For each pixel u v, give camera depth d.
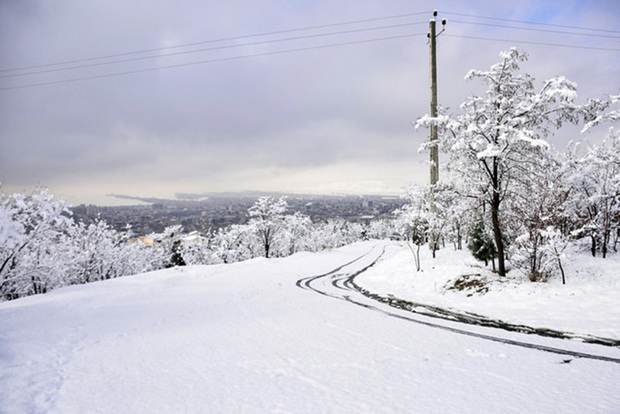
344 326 9.22
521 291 11.94
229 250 51.81
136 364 6.57
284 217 54.59
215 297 14.41
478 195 14.31
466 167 14.77
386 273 19.34
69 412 4.69
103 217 30.64
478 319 9.87
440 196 16.14
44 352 7.33
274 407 4.62
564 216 14.54
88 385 5.60
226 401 4.86
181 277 20.48
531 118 13.17
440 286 14.25
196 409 4.64
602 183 14.88
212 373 5.99
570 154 18.27
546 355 6.67
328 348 7.27
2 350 7.21
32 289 24.09
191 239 52.09
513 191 14.06
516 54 13.45
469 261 17.42
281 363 6.40
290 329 8.97
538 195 13.73
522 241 13.42
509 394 4.89
